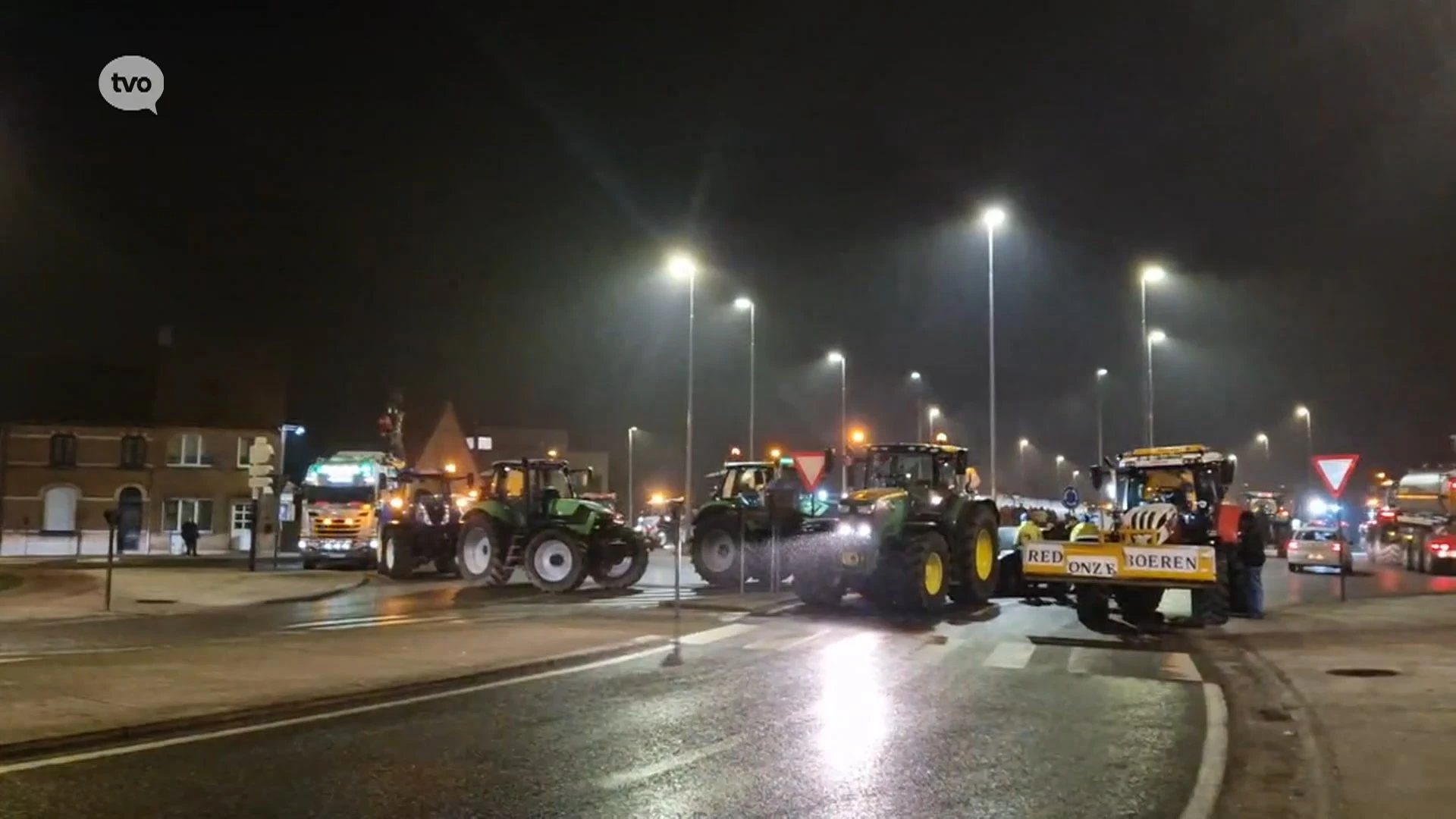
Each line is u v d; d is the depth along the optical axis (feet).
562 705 35.01
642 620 59.57
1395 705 34.96
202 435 176.24
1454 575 109.19
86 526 169.17
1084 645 50.67
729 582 81.35
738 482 88.74
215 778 25.44
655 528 162.09
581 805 23.58
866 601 70.44
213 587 83.76
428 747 28.91
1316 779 26.20
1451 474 122.21
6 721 29.91
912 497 66.54
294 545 165.78
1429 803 23.88
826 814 23.22
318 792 24.31
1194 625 58.49
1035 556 57.88
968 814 23.36
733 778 26.05
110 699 33.32
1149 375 133.28
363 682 37.50
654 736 30.63
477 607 69.05
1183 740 30.68
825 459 68.49
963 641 52.01
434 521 97.19
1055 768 27.35
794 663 44.60
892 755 28.63
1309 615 63.77
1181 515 61.57
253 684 36.52
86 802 23.29
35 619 62.18
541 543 80.84
